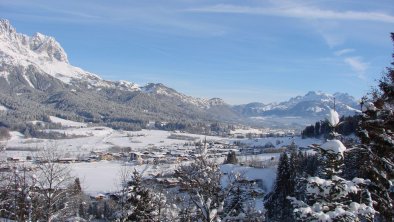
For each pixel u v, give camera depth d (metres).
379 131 14.21
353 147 12.79
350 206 11.34
